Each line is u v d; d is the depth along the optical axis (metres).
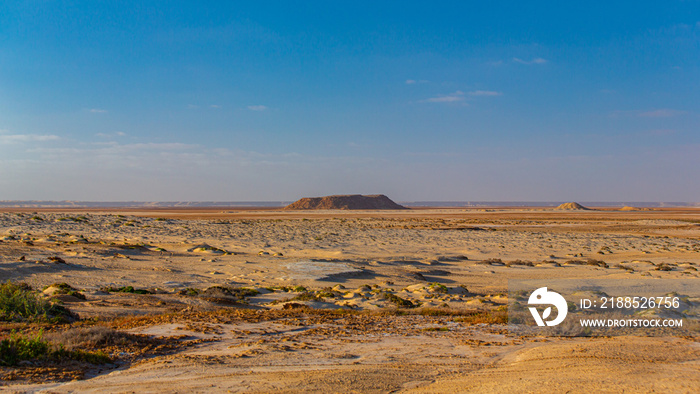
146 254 32.38
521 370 7.91
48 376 7.48
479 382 7.14
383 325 13.53
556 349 9.39
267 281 25.30
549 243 49.12
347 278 27.08
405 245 45.88
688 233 66.00
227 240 45.69
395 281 26.64
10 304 13.66
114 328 12.12
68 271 24.42
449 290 23.08
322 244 44.72
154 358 8.94
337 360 9.00
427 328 12.74
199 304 17.91
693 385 6.47
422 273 29.81
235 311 15.98
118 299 18.05
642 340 10.45
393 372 7.98
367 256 37.25
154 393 6.66
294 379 7.43
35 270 23.69
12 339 8.47
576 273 29.20
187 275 25.92
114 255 30.61
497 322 13.70
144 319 13.58
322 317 14.93
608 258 38.88
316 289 23.33
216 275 26.59
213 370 8.08
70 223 54.53
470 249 43.47
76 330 10.41
